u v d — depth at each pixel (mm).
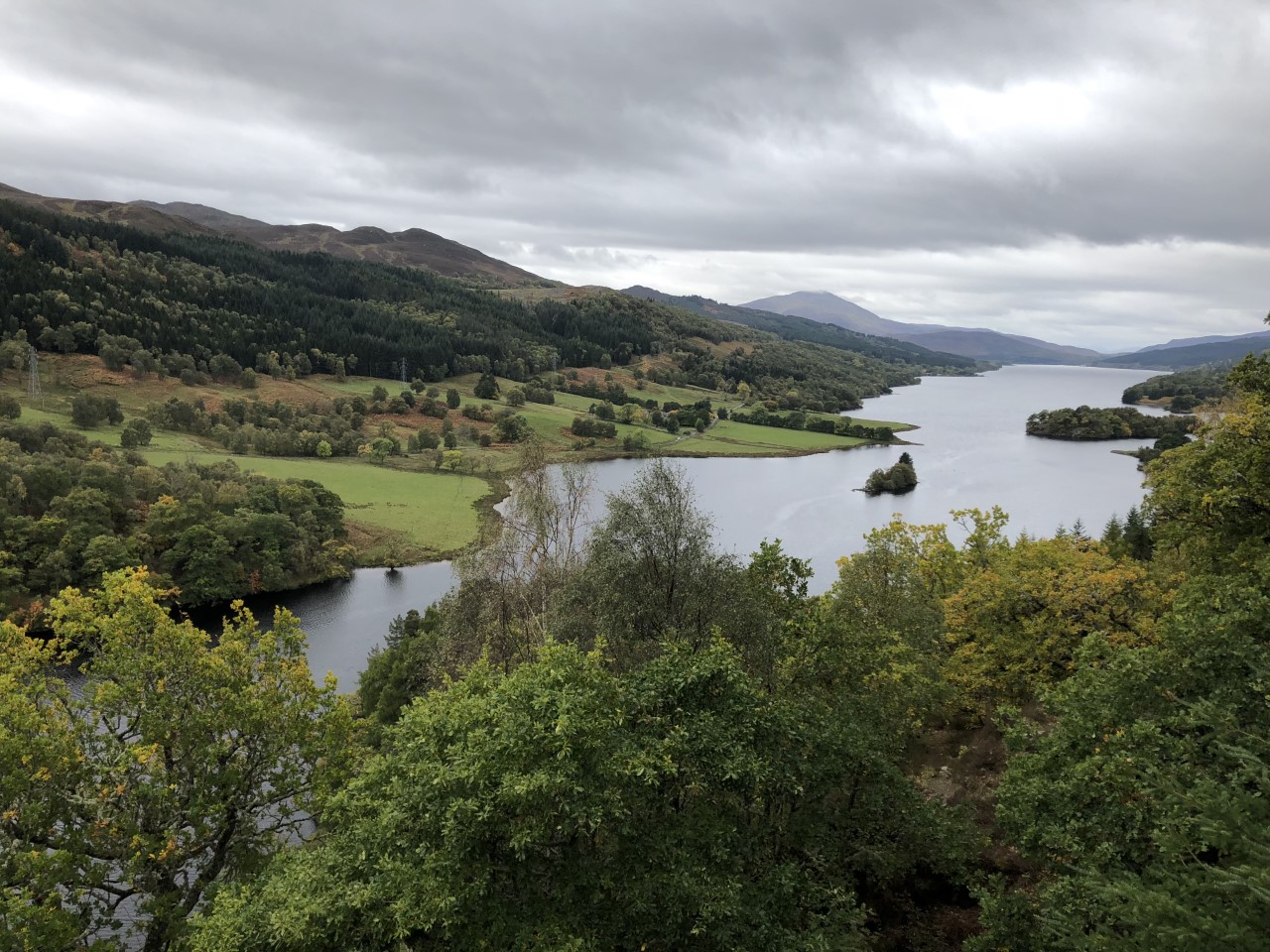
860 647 20781
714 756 14969
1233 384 25141
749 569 26219
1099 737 15602
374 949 13273
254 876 19156
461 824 13445
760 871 15906
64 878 17438
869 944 16766
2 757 17844
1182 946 9172
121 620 21281
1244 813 10398
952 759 26688
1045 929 12672
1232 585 16891
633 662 24609
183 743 21047
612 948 13250
